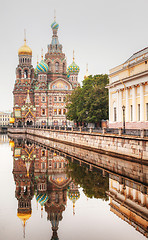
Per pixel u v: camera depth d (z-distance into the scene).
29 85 121.19
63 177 22.48
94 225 12.47
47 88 114.50
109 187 18.80
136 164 25.98
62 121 113.69
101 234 11.43
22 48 122.81
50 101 112.94
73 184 19.97
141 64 36.06
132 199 16.00
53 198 16.69
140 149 25.58
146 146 24.47
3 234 11.64
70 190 18.44
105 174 23.11
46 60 120.00
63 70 122.44
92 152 37.25
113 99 44.81
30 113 111.00
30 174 24.08
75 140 46.78
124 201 15.71
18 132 106.38
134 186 18.80
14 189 18.97
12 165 28.78
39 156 35.75
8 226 12.55
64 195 17.28
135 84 36.50
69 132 50.41
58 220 13.20
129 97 39.25
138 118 36.53
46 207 15.14
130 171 23.58
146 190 17.75
